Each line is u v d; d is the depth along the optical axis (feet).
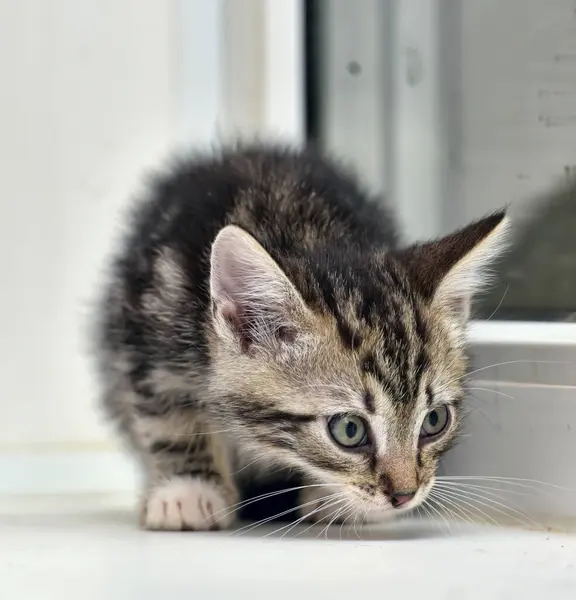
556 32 1.94
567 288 1.88
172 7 2.41
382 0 2.21
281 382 1.75
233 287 1.75
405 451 1.73
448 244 1.83
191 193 1.95
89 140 2.39
